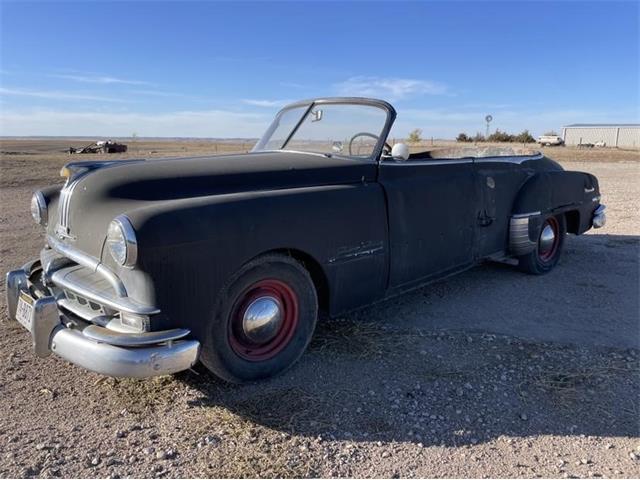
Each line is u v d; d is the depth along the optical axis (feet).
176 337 8.50
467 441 8.71
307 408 9.52
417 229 12.87
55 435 8.68
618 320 13.94
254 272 9.69
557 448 8.55
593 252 21.53
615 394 10.16
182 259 8.56
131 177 10.11
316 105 14.80
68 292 9.90
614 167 76.33
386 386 10.28
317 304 10.98
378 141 12.81
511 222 16.30
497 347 12.07
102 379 10.55
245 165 11.23
